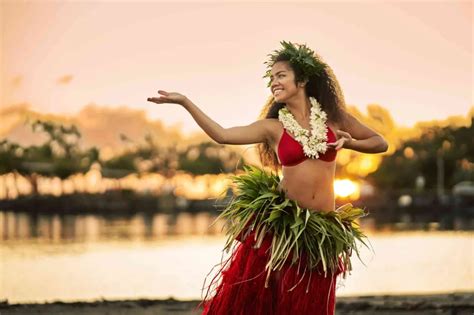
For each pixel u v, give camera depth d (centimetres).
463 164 8675
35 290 1337
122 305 1030
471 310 980
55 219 5903
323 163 608
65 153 9325
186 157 9644
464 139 8662
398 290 1326
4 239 2914
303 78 609
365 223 4734
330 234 600
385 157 8650
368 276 1530
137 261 1936
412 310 977
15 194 8825
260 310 597
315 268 598
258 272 597
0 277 1534
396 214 7100
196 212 8494
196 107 582
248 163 639
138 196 8725
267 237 600
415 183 8606
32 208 8262
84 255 2131
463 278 1518
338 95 625
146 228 4100
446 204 7419
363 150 618
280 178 629
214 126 585
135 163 9619
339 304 1013
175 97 575
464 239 2912
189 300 1067
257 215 604
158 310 985
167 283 1458
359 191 7631
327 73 621
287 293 592
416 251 2250
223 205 632
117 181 9488
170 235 3294
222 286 609
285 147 604
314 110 612
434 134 8738
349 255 618
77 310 991
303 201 606
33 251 2278
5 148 8875
